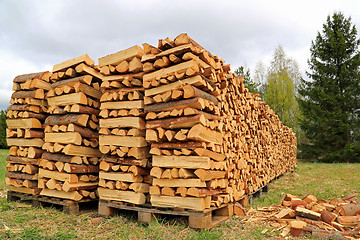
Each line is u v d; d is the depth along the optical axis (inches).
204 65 167.9
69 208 193.0
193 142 154.4
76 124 200.8
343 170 499.2
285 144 512.4
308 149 845.2
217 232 151.6
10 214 190.9
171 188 160.2
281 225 172.6
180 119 155.0
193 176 160.4
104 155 191.3
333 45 852.0
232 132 212.2
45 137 215.3
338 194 297.6
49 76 227.3
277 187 354.0
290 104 1061.1
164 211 160.4
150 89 169.9
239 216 195.3
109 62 190.9
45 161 210.1
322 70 861.2
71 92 205.9
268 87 1123.3
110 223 170.7
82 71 201.3
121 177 177.9
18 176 226.8
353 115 825.5
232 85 218.4
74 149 196.9
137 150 173.3
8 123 238.8
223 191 186.5
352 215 178.4
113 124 185.9
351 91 795.4
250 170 261.3
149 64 171.0
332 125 805.2
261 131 319.3
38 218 181.3
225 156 189.0
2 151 984.9
